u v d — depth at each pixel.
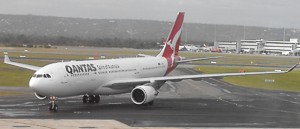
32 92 70.00
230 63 163.62
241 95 73.31
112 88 58.47
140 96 57.53
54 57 151.12
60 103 59.00
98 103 60.03
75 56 160.88
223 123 45.81
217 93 75.44
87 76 54.41
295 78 108.19
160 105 59.31
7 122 43.38
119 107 56.50
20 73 100.19
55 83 50.22
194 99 66.88
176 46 77.06
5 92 69.31
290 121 48.16
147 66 67.56
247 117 50.34
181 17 76.81
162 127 42.62
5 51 185.25
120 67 61.22
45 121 44.34
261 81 100.00
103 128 41.41
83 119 46.22
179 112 53.22
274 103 63.84
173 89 80.06
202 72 115.06
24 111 51.12
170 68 74.56
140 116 49.34
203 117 49.62
